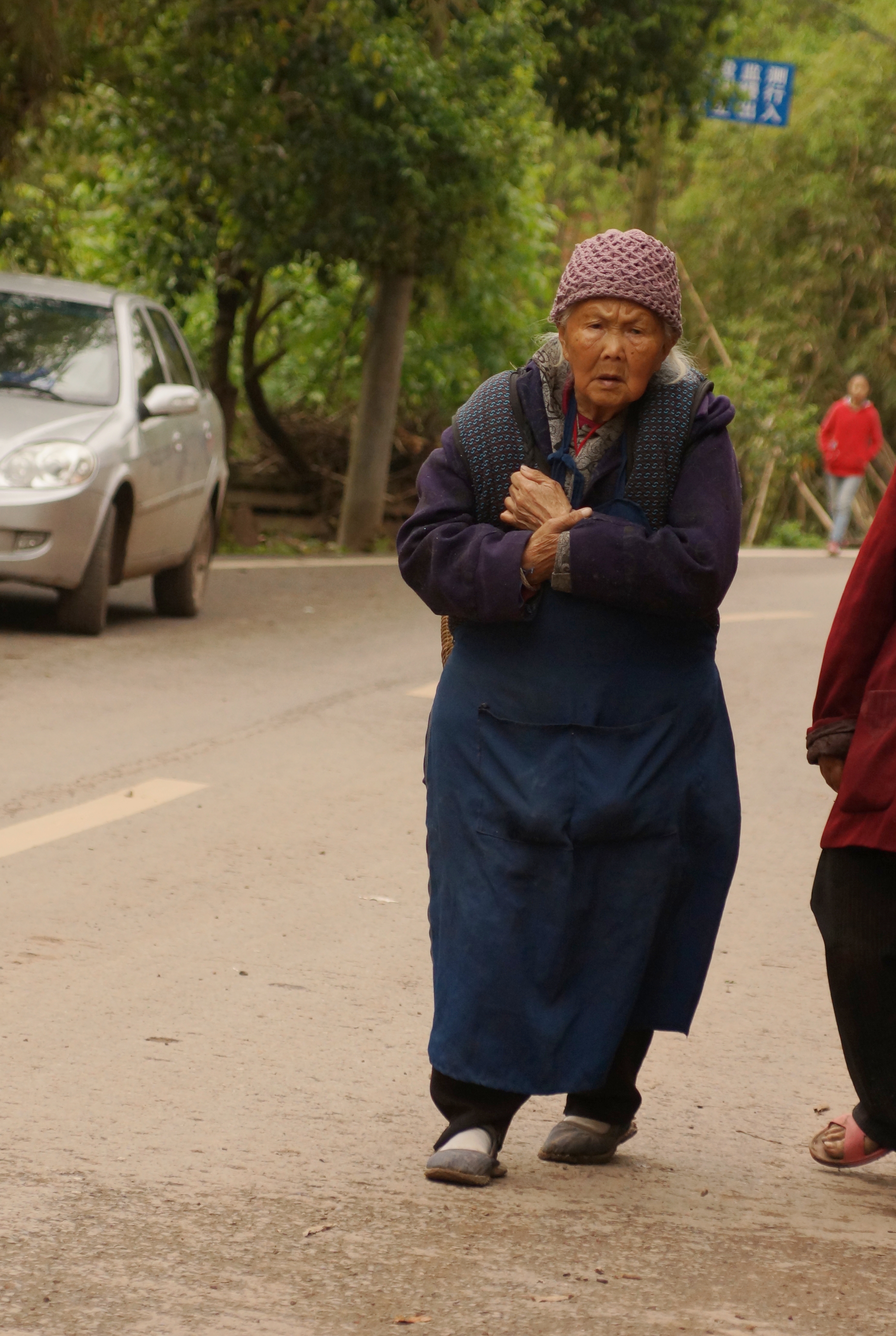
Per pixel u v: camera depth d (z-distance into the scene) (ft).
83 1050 21.76
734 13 109.09
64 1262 15.49
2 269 99.50
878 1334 14.73
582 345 17.44
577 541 17.30
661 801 17.79
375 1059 22.08
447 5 91.20
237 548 101.81
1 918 27.53
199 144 89.56
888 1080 18.19
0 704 44.73
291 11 80.28
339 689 49.60
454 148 89.97
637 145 120.06
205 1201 17.12
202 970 25.41
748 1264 16.21
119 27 82.02
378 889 30.32
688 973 18.29
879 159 169.99
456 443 18.26
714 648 18.38
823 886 18.25
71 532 53.31
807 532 169.78
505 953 17.76
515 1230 16.78
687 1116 20.97
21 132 79.77
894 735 17.22
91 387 57.21
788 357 172.65
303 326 121.08
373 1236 16.43
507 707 17.95
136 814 34.65
